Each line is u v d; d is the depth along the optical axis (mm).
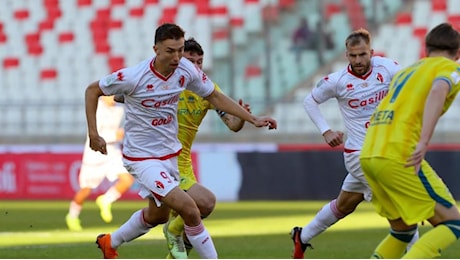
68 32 83750
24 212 58188
